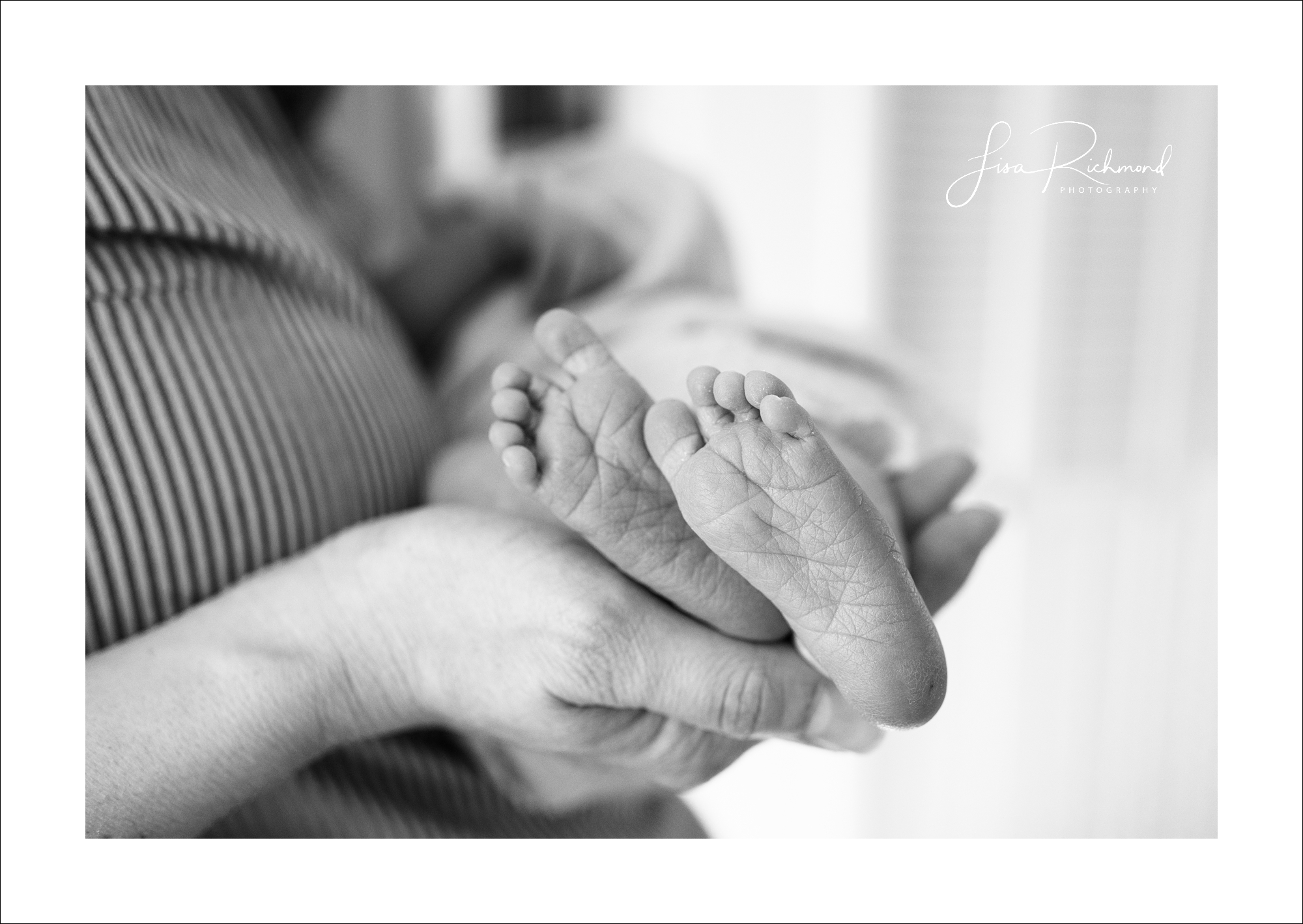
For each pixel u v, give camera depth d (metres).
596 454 0.59
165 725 0.62
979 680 1.57
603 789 0.87
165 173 0.69
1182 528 1.59
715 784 1.51
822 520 0.53
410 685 0.66
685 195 1.29
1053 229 1.55
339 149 1.29
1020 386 1.59
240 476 0.68
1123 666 1.59
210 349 0.68
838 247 1.64
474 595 0.63
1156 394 1.58
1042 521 1.58
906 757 1.55
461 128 1.51
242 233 0.71
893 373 1.01
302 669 0.64
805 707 0.64
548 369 0.97
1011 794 1.57
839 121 1.62
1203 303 1.53
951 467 0.84
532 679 0.62
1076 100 1.49
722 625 0.64
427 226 1.38
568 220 1.25
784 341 1.00
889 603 0.54
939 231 1.61
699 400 0.54
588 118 1.62
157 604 0.68
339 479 0.74
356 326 0.84
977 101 1.57
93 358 0.64
